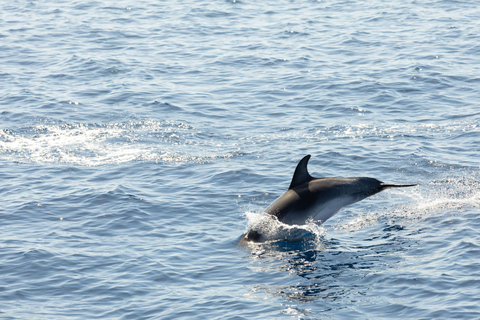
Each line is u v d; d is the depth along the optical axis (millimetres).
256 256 25719
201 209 30594
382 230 27984
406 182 33406
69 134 42000
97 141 40812
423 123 42719
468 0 83875
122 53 61594
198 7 82875
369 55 59594
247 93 50469
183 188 33188
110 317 21000
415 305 21031
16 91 50125
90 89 51062
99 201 31203
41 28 71438
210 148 39562
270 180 34031
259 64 58031
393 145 38750
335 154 37469
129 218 29281
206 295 22453
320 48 62719
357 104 46969
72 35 68438
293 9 81750
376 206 30828
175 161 37281
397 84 50875
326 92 49750
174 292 22688
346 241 27094
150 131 42531
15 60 59000
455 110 44938
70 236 27406
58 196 31969
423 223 28312
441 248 25359
